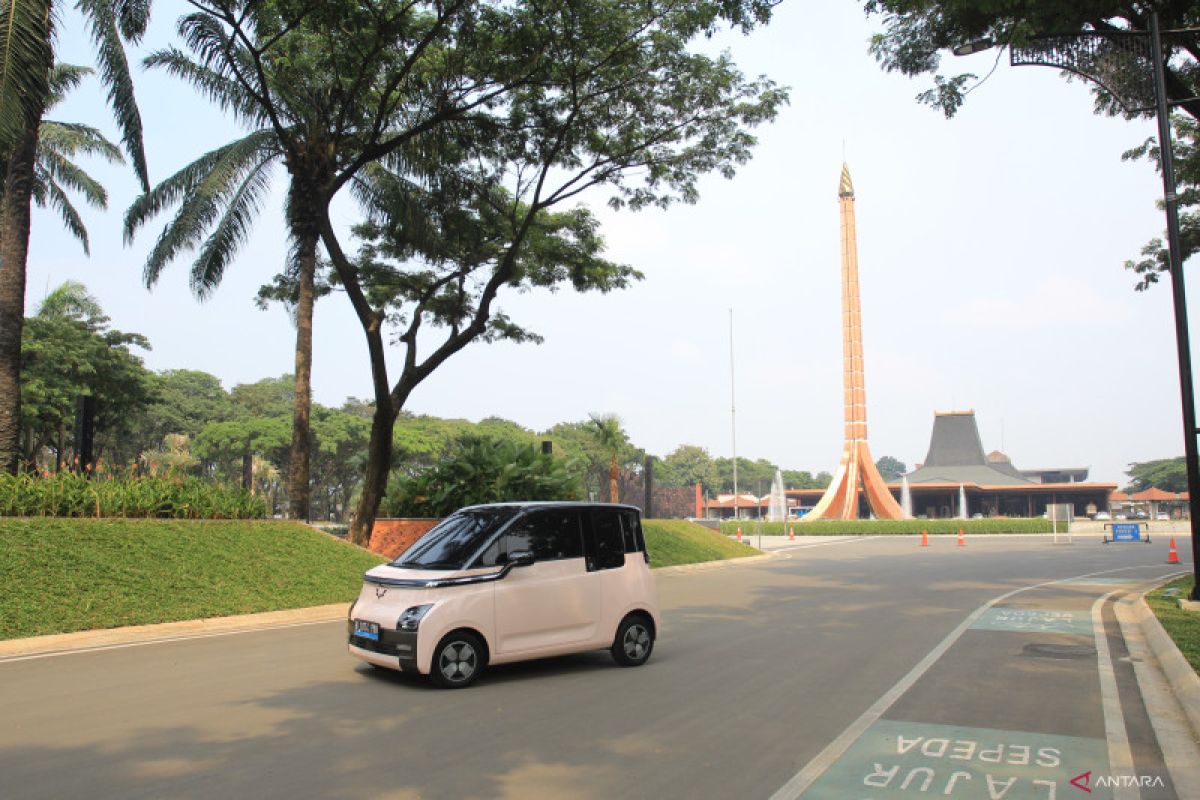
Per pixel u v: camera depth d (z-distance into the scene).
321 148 19.19
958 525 58.97
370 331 19.03
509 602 8.43
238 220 20.95
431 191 20.48
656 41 16.73
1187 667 8.45
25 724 6.70
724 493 117.25
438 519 21.06
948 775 5.49
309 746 6.09
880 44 14.46
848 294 69.00
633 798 5.04
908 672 8.92
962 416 99.81
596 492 79.94
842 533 58.53
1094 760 5.83
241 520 16.78
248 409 65.38
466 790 5.16
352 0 14.05
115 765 5.64
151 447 59.38
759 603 15.69
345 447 59.53
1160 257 22.52
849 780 5.38
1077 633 11.73
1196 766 5.72
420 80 17.19
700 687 8.15
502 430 75.19
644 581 9.49
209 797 5.03
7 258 15.23
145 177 18.48
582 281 22.66
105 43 17.59
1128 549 36.78
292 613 13.36
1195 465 13.35
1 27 14.02
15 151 15.38
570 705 7.38
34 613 11.04
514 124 18.31
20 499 13.76
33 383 33.84
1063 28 10.83
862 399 68.19
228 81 19.53
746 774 5.48
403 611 8.04
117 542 13.70
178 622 11.95
